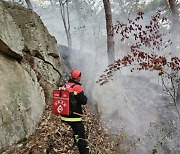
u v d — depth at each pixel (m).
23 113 5.04
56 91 4.77
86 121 5.98
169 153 5.98
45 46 7.38
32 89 5.70
